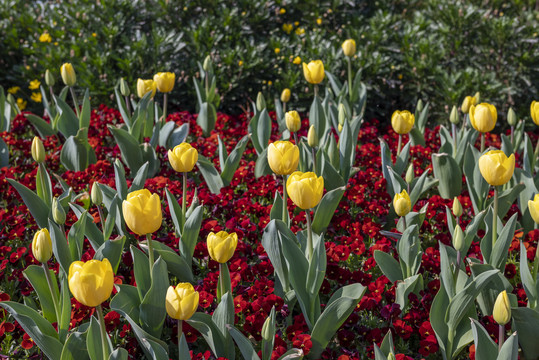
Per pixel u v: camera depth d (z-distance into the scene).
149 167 4.44
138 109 4.52
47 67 6.45
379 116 6.97
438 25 6.98
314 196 2.37
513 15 7.35
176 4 7.13
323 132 4.43
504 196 3.65
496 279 2.73
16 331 2.87
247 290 2.94
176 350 2.82
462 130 4.78
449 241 3.44
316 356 2.64
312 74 4.26
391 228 3.85
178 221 3.23
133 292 2.65
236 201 3.91
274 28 7.32
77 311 2.79
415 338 2.93
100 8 6.80
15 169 4.40
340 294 2.70
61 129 4.70
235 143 5.16
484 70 6.69
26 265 3.41
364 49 6.53
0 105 5.08
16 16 7.20
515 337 2.07
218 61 6.58
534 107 3.42
